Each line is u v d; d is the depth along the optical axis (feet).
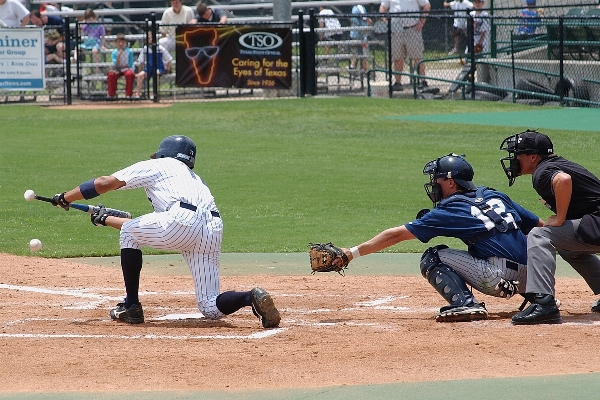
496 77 219.61
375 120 185.78
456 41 225.76
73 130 175.01
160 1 277.44
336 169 136.26
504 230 56.65
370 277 77.56
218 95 220.64
